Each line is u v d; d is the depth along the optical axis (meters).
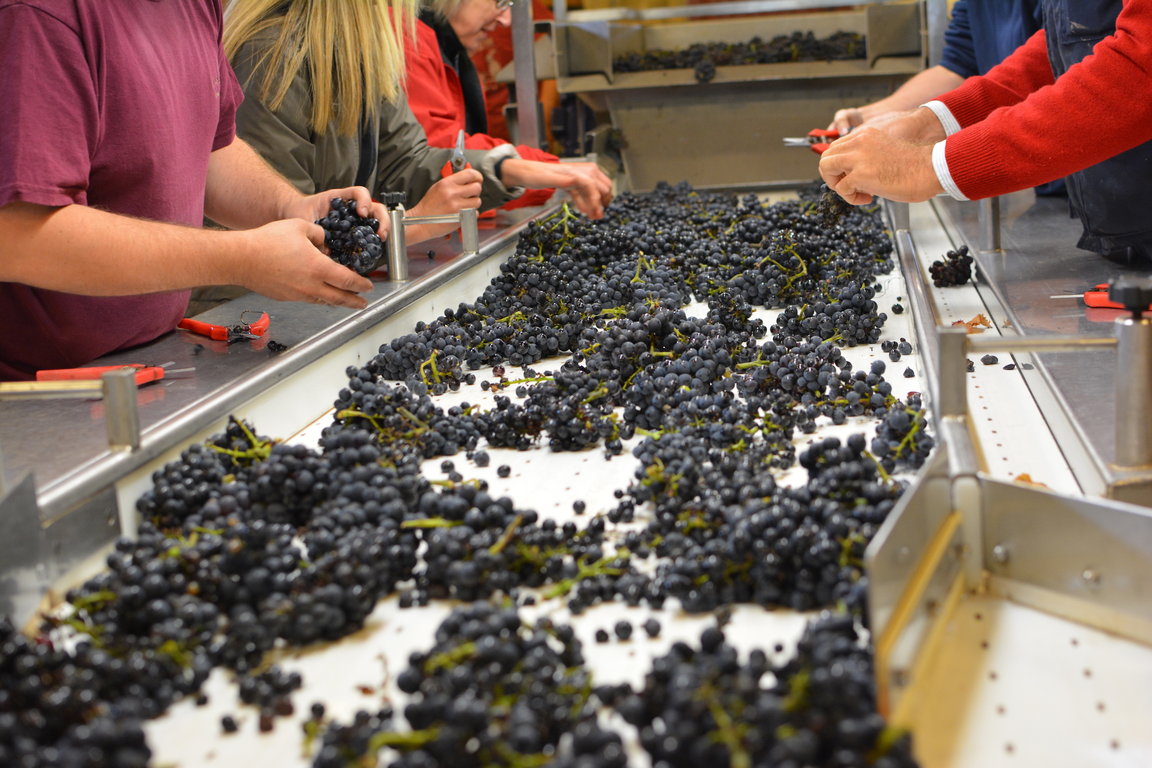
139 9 1.80
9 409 1.54
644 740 0.83
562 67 4.28
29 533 1.12
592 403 1.71
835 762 0.76
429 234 2.75
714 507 1.21
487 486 1.41
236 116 2.52
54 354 1.82
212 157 2.27
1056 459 1.48
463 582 1.12
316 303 1.97
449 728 0.83
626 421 1.67
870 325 2.05
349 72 2.60
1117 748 0.89
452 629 1.02
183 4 1.98
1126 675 1.00
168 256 1.62
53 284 1.57
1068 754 0.89
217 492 1.34
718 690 0.82
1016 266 2.39
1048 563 1.11
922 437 1.44
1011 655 1.04
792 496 1.19
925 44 4.07
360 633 1.12
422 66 3.40
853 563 1.10
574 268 2.57
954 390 1.34
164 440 1.38
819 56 4.26
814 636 0.92
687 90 4.34
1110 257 2.40
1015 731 0.92
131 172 1.79
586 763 0.78
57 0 1.56
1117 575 1.06
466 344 2.10
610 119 4.59
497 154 3.15
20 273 1.55
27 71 1.50
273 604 1.06
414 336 2.02
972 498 1.15
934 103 2.48
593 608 1.14
